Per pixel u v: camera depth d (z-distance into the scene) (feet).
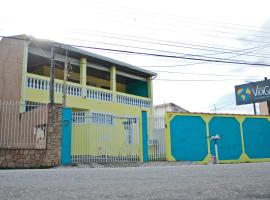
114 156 41.88
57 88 51.49
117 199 7.57
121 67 64.13
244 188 9.22
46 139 35.53
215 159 47.88
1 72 51.19
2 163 33.01
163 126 46.96
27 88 47.26
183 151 47.39
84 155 39.34
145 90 71.41
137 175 15.31
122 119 43.88
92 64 59.47
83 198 7.79
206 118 50.98
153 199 7.48
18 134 38.40
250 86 77.05
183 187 9.71
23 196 8.17
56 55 54.13
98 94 57.98
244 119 55.42
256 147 55.57
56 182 11.88
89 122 40.63
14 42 49.96
